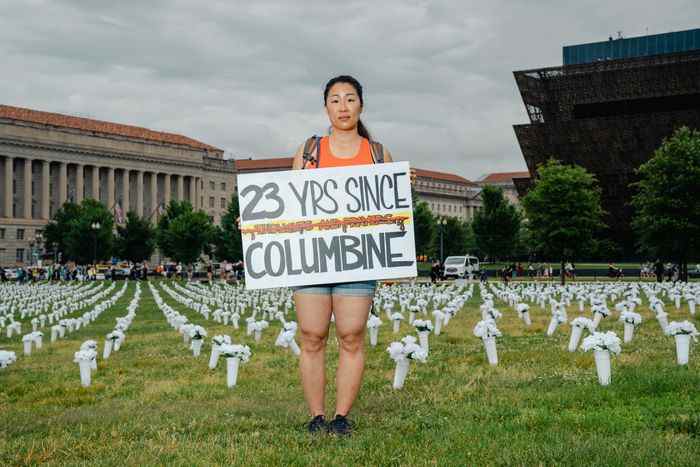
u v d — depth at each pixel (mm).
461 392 9586
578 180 62250
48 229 118562
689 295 25172
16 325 22125
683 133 53469
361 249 7445
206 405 9375
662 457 6086
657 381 9578
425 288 43156
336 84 7660
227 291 44750
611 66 97125
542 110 104188
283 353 15203
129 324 23172
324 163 7625
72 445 7152
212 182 169750
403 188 7555
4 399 10500
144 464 6250
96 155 147125
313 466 6098
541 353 13641
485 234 97688
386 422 7762
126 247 112250
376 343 16750
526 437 6898
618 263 107125
